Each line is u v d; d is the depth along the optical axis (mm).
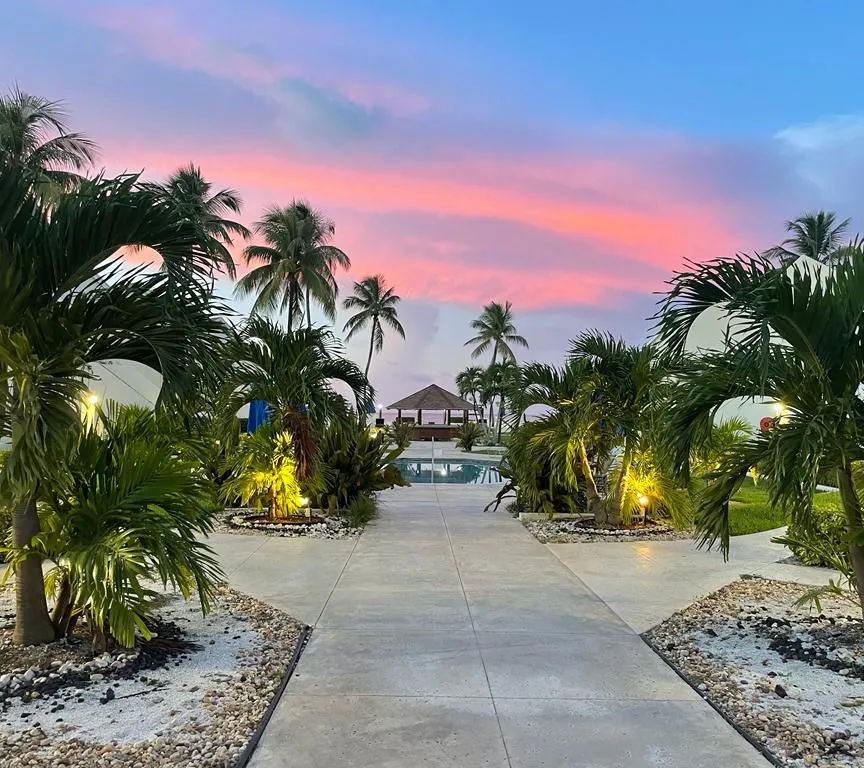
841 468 4141
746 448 4281
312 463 8938
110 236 3838
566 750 2980
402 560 7203
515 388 9758
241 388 8688
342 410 9516
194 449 4699
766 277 3836
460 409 55281
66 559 3686
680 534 8742
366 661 4098
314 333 8906
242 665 3949
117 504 3865
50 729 3062
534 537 8711
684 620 5031
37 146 26594
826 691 3656
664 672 3961
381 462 10664
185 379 3844
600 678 3854
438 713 3350
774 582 6270
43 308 3809
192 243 4008
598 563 7117
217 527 9031
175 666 3900
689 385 4422
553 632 4734
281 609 5250
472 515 10734
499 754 2936
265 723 3191
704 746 3029
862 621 4641
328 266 37812
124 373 12430
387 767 2811
